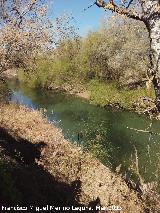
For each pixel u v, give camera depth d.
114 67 36.84
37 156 14.36
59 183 12.12
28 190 9.34
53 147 16.27
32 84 55.56
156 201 10.98
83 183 13.05
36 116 24.02
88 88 48.81
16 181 9.20
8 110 23.62
